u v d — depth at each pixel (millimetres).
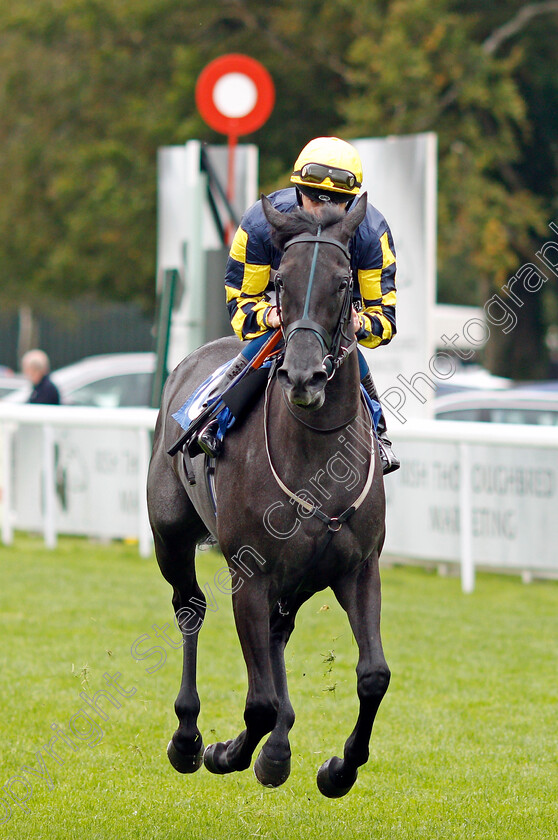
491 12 26391
